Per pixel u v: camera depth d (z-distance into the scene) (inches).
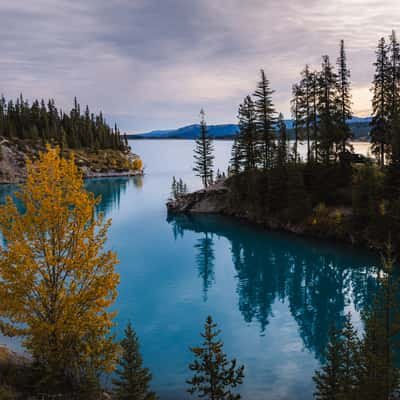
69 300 498.9
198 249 1969.7
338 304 1222.3
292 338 984.9
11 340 850.1
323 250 1820.9
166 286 1416.1
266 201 2423.7
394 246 1592.0
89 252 521.3
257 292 1352.1
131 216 2989.7
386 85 2086.6
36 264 501.0
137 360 560.4
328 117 2197.3
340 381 546.6
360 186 1823.3
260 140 2704.2
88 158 6761.8
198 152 3422.7
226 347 938.1
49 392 516.4
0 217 497.0
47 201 506.6
